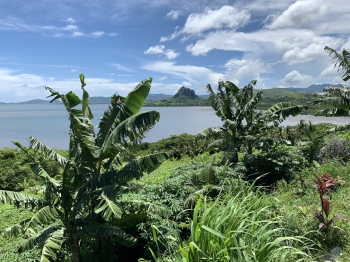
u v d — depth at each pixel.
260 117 13.87
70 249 6.94
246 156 12.38
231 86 15.16
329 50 11.12
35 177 18.98
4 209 12.94
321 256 4.05
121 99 7.59
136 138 7.07
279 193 8.05
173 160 23.56
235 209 3.84
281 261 3.19
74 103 7.31
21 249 6.53
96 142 7.43
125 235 7.07
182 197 8.41
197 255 3.36
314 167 10.62
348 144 11.88
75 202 6.93
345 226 4.74
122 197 8.30
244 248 3.33
